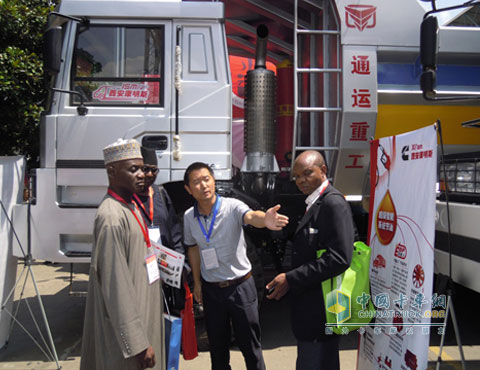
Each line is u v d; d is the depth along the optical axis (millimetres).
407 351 2027
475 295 4164
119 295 1662
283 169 3584
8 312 3219
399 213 2223
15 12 5430
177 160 3049
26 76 5430
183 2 3080
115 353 1737
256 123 3236
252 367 2332
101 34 3096
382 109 3199
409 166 2152
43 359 3111
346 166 3285
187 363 3000
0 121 5773
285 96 3713
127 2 3057
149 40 3105
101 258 1705
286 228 3582
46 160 3031
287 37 4305
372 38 3121
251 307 2295
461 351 2217
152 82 3094
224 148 3080
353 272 2031
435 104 3240
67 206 3018
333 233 1920
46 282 5215
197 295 2543
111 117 3029
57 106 3053
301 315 2031
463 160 2717
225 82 3092
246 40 4469
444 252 2799
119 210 1807
